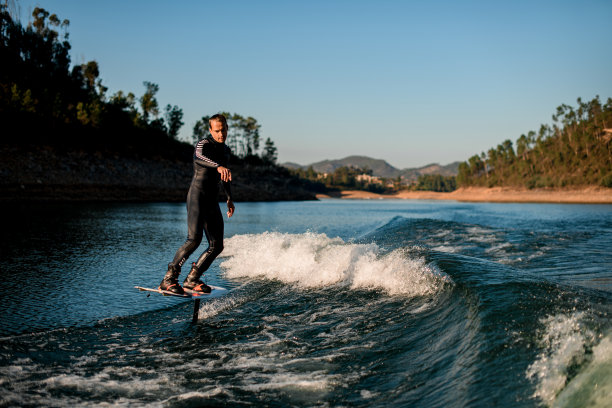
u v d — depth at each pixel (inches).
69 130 2226.9
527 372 94.0
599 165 4475.9
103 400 102.6
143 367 124.7
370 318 155.7
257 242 358.3
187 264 300.7
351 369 117.0
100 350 139.4
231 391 106.8
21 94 2210.9
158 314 180.9
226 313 182.4
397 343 130.3
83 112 2373.3
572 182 4574.3
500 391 90.5
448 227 447.2
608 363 84.5
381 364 118.2
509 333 111.4
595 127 5305.1
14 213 833.5
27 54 2881.4
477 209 1834.4
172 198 2055.9
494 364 100.7
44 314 178.7
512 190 5285.4
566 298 128.2
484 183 6338.6
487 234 392.5
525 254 282.2
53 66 3016.7
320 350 132.6
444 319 136.8
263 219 916.6
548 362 94.8
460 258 188.2
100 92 3503.9
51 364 126.8
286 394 104.3
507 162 6368.1
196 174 164.6
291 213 1293.1
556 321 111.4
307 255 253.8
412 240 383.2
